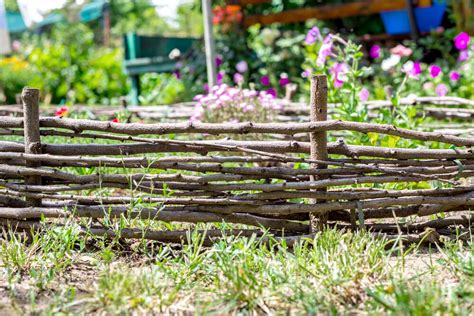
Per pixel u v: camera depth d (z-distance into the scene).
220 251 3.09
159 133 3.50
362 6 9.72
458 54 9.11
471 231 3.61
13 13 18.78
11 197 3.66
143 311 2.71
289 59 9.70
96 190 4.20
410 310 2.46
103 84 13.64
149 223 3.47
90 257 3.38
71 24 17.52
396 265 3.05
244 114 5.73
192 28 21.52
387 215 3.60
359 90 5.54
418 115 5.79
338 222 3.68
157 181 3.53
